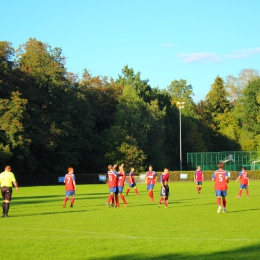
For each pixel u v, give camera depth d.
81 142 87.12
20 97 76.19
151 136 102.44
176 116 120.75
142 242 14.73
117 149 90.31
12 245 14.41
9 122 70.62
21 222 20.39
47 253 13.17
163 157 102.31
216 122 138.25
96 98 102.44
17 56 87.69
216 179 23.83
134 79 120.62
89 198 38.03
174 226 18.42
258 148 119.19
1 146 68.88
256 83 125.25
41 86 82.94
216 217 21.66
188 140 119.81
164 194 27.53
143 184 72.75
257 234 16.08
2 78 74.12
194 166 107.12
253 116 125.31
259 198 35.62
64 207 28.25
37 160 83.25
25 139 71.56
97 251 13.38
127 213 24.09
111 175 28.06
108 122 102.50
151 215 22.88
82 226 18.78
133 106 97.19
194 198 36.25
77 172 94.12
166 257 12.45
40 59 84.88
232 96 153.50
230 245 13.98
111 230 17.47
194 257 12.38
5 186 22.81
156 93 122.06
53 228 18.25
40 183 80.94
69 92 86.75
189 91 166.38
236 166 104.94
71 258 12.52
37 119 79.25
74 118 88.38
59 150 83.88
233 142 129.25
